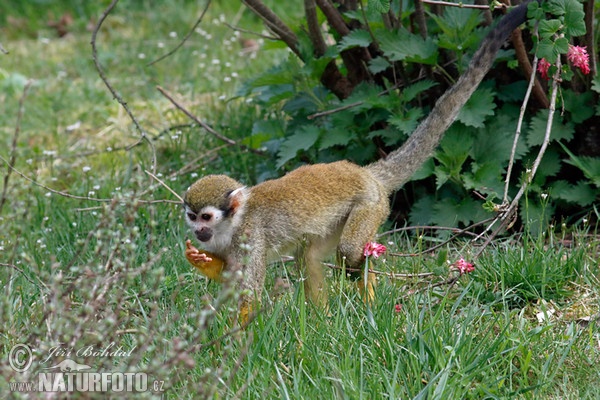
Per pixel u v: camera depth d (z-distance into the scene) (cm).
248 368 681
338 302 796
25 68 1695
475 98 1013
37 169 1230
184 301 837
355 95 1062
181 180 1190
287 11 1789
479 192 1012
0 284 888
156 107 1447
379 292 818
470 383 702
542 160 1025
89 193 1120
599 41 1066
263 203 841
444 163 1012
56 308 658
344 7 1107
